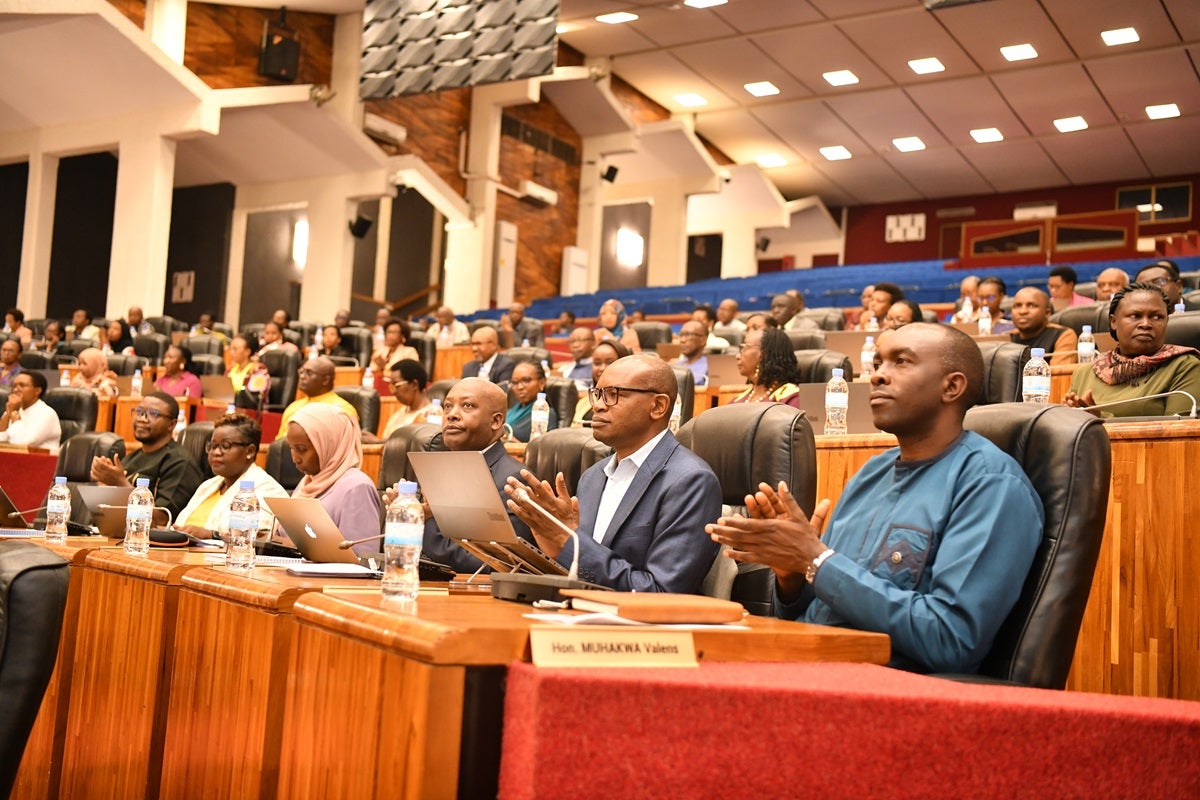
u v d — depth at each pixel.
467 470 2.49
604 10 16.75
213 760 2.28
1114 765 1.57
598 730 1.47
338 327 12.55
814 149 21.89
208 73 14.73
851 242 24.98
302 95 15.40
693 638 1.71
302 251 19.52
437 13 13.59
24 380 7.11
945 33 16.47
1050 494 2.14
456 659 1.54
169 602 2.57
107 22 13.48
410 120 17.42
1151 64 16.83
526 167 19.14
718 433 2.86
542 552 2.53
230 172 17.27
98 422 9.21
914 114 19.67
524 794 1.46
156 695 2.54
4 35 14.04
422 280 20.05
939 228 24.16
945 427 2.29
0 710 1.78
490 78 13.13
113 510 3.75
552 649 1.56
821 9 16.11
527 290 19.25
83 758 2.81
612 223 22.27
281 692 2.13
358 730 1.70
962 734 1.55
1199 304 6.77
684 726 1.49
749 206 23.44
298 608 1.96
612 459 3.01
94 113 15.27
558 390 6.60
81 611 2.94
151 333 12.06
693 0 16.12
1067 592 2.06
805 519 2.15
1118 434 3.26
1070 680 3.29
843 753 1.53
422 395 6.84
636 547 2.76
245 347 10.34
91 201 18.22
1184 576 3.07
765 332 5.37
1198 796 1.58
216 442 4.52
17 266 17.06
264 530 4.03
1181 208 21.69
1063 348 5.84
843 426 4.76
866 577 2.08
